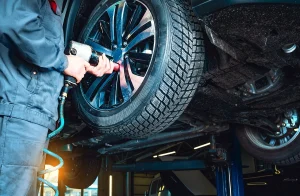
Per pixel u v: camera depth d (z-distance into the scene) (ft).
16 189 3.52
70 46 4.71
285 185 14.53
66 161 14.20
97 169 14.28
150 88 4.98
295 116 9.24
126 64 5.51
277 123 9.47
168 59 4.92
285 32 4.51
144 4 5.43
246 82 7.23
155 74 4.96
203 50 5.31
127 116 5.24
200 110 8.20
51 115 3.98
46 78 3.93
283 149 9.51
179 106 5.29
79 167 13.98
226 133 11.93
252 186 15.85
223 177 11.69
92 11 6.43
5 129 3.53
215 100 7.49
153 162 14.55
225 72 6.18
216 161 11.32
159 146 16.07
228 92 7.18
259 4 4.13
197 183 16.87
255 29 4.54
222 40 5.11
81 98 6.31
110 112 5.56
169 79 4.94
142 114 5.13
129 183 40.40
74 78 4.31
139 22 5.43
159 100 5.02
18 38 3.43
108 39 6.16
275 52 5.19
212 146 10.76
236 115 8.48
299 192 14.02
